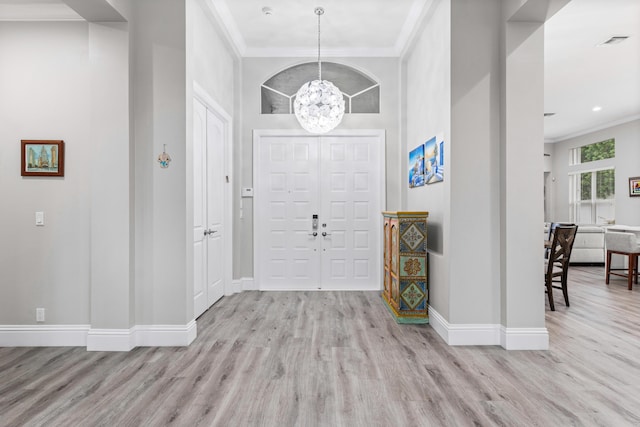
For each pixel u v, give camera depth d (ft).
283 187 16.78
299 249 16.80
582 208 31.24
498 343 9.99
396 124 16.56
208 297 13.47
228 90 15.31
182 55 9.82
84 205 9.98
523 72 9.61
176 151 9.85
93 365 8.65
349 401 7.04
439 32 11.21
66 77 9.98
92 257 9.62
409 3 12.57
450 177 9.96
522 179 9.66
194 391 7.41
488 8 9.85
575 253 23.79
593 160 29.68
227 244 15.61
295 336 10.59
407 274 11.81
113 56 9.51
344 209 16.79
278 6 12.76
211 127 13.56
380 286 16.63
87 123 9.98
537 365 8.68
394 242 12.47
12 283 10.02
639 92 20.39
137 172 9.84
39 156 9.93
